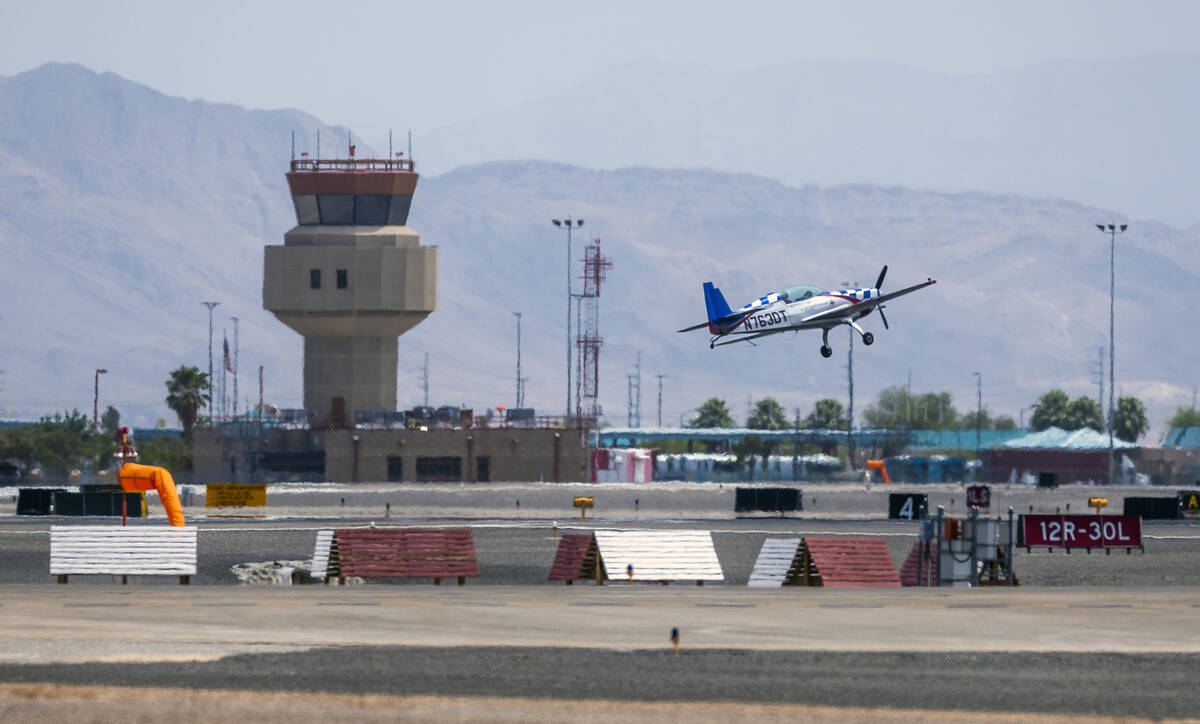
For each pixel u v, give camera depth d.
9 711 108.75
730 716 110.38
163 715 108.69
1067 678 122.81
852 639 138.50
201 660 124.38
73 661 123.31
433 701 112.88
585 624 146.25
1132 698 116.62
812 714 111.06
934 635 141.12
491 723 108.25
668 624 146.50
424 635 138.50
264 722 107.62
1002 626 146.62
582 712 110.81
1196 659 130.38
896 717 110.62
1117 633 143.00
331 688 115.94
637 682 119.12
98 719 107.56
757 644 135.38
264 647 130.38
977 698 115.81
